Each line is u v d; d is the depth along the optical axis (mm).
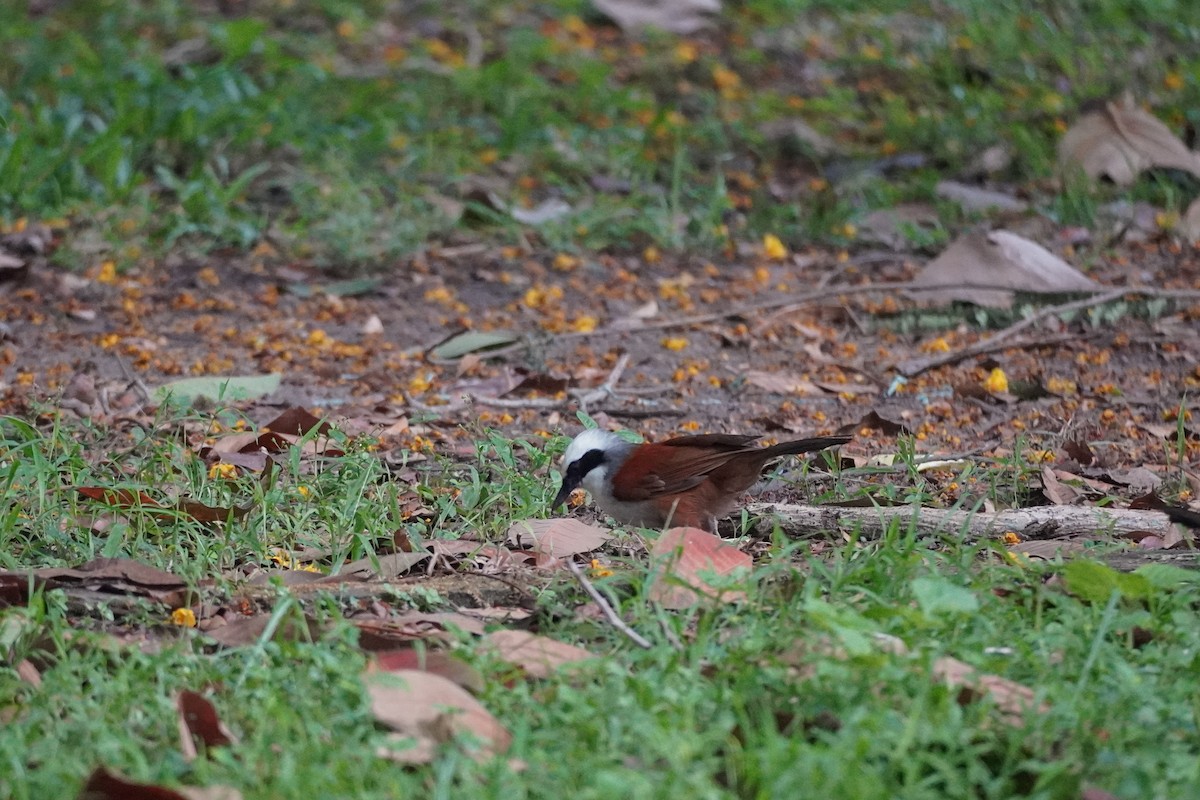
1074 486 10188
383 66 21922
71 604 7910
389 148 18578
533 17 24500
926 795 5750
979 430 11898
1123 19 22562
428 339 14359
